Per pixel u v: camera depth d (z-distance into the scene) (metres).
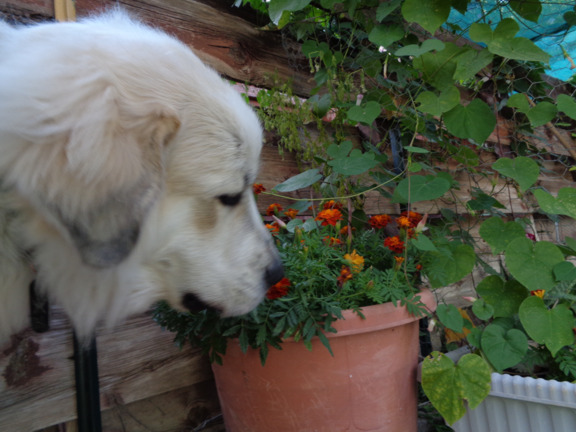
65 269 0.53
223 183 0.55
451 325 0.76
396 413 0.72
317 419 0.68
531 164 0.81
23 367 0.70
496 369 0.79
